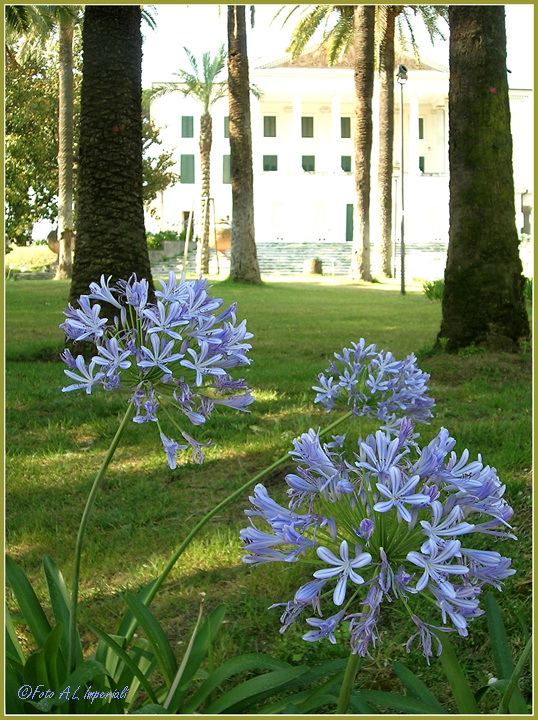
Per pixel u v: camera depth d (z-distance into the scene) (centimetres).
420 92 5019
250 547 165
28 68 3375
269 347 1015
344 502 166
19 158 3375
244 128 2352
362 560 149
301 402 666
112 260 853
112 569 353
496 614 216
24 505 437
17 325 1186
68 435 577
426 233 5069
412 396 267
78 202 874
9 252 3503
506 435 524
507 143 848
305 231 5075
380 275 3056
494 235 841
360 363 284
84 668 179
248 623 296
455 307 859
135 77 873
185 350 195
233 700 181
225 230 3747
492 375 766
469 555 160
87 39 859
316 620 153
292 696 199
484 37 824
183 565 353
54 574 234
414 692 197
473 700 186
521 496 402
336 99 5028
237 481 465
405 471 165
